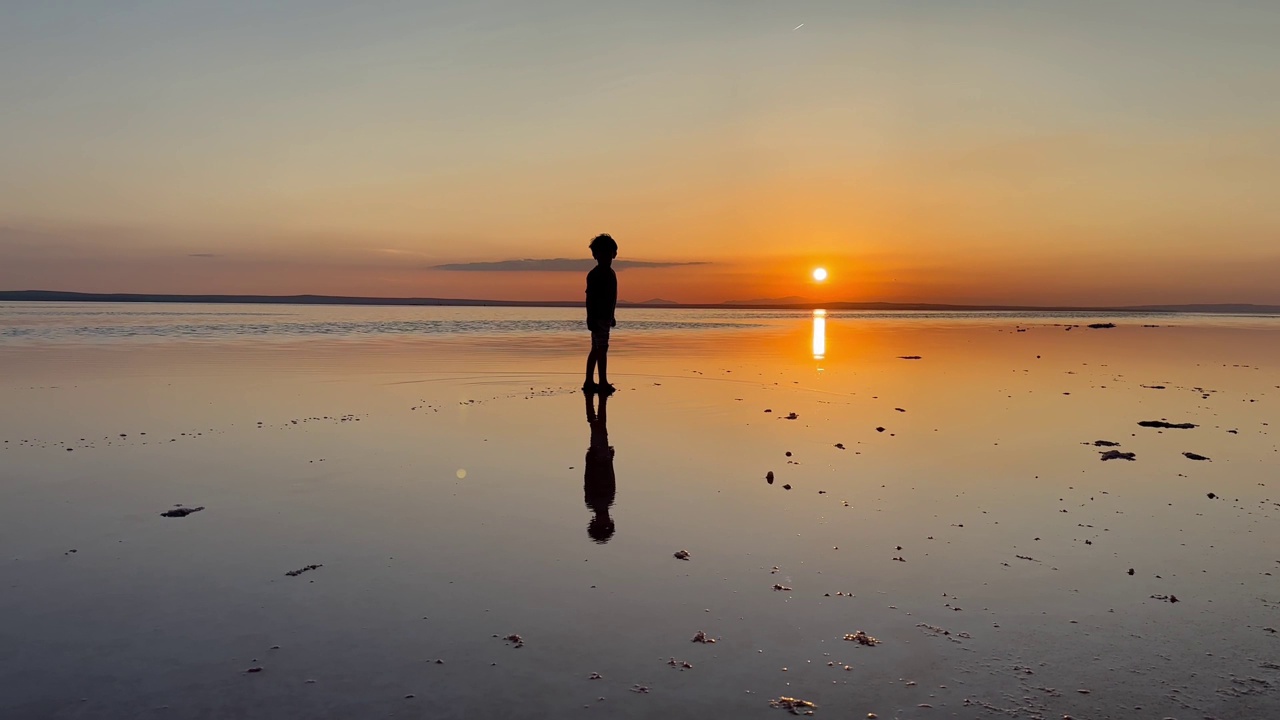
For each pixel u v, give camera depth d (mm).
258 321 46406
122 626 4605
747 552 5883
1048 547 5992
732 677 4082
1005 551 5918
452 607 4883
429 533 6285
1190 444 9844
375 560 5676
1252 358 23016
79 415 11789
